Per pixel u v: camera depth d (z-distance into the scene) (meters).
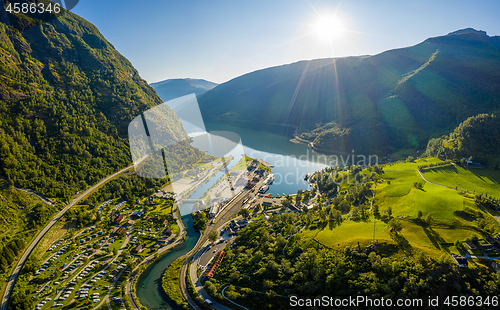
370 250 90.19
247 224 132.25
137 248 113.75
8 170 131.38
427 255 83.62
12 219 117.94
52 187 139.50
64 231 122.38
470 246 84.88
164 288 94.12
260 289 87.62
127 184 153.25
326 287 81.12
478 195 113.44
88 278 97.44
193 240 122.69
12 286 92.12
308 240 103.94
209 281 93.69
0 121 147.00
